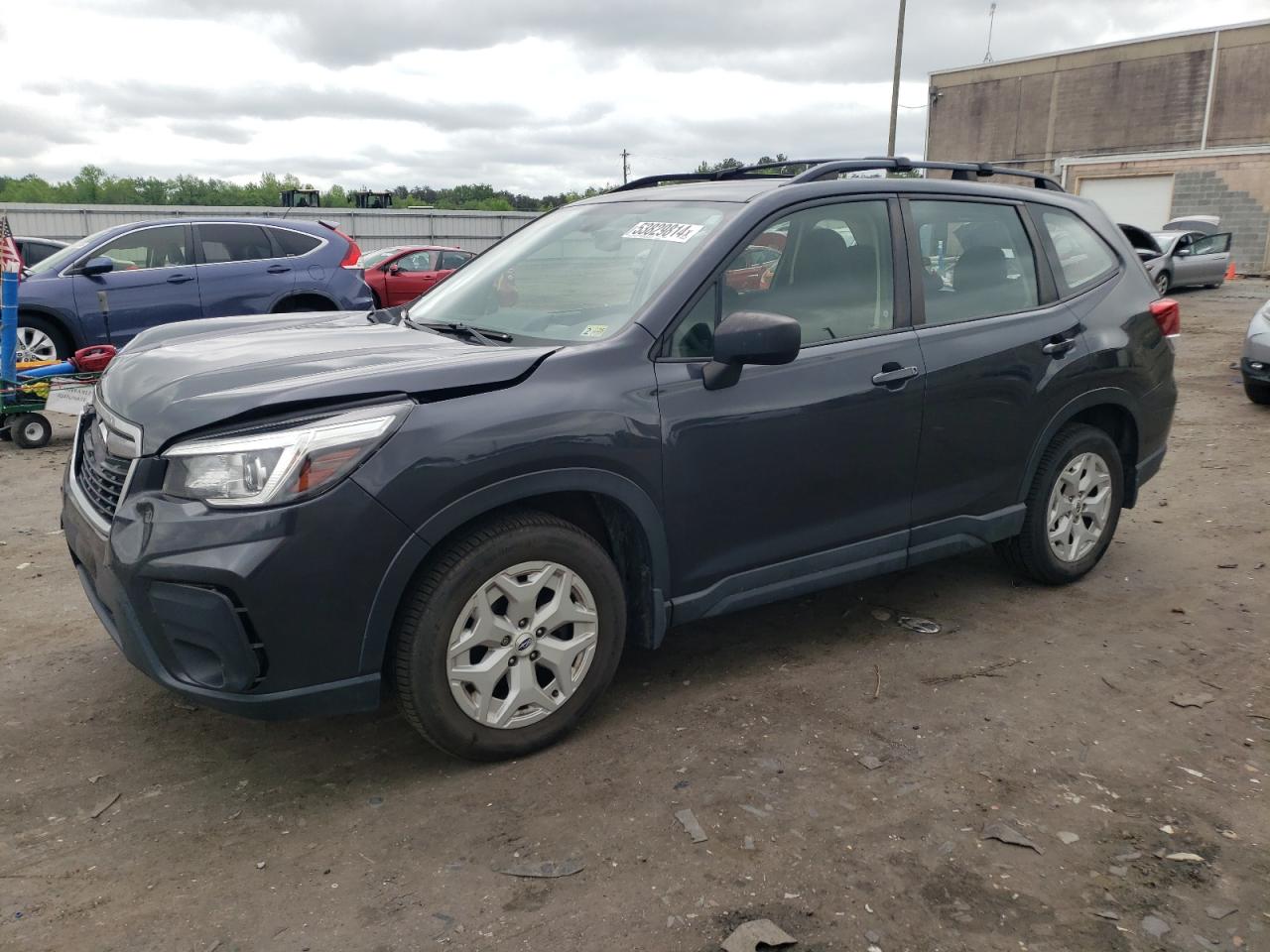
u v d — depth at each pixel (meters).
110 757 3.12
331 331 3.64
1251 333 8.91
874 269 3.74
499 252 4.20
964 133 50.28
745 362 3.10
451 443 2.75
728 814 2.79
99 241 9.52
